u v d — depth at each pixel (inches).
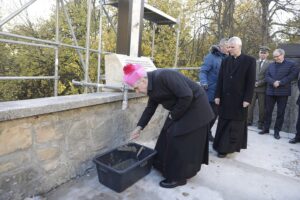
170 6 515.2
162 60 514.9
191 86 93.3
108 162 103.1
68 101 90.0
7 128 74.4
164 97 90.0
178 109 88.2
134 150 113.0
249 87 124.3
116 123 119.0
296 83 208.8
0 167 74.6
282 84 167.0
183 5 518.9
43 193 89.4
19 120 77.2
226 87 128.7
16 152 78.2
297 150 152.5
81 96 104.2
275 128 175.6
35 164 84.7
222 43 145.7
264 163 130.4
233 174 115.1
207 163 106.3
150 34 494.3
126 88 112.5
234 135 130.5
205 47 546.0
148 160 103.5
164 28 502.0
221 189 101.3
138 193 94.2
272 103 176.9
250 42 529.7
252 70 123.4
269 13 515.8
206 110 95.0
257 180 111.0
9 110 71.5
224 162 128.2
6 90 502.6
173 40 506.0
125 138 127.1
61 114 91.0
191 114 92.6
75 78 502.9
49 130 87.5
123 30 141.6
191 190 98.7
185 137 94.9
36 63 486.9
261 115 191.6
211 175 112.7
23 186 82.2
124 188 94.3
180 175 97.4
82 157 103.6
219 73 134.0
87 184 98.3
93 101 100.0
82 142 102.2
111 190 95.0
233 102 126.9
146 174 106.8
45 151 87.5
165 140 105.9
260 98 189.3
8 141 75.4
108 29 436.8
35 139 83.3
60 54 464.8
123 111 122.3
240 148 137.9
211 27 530.6
